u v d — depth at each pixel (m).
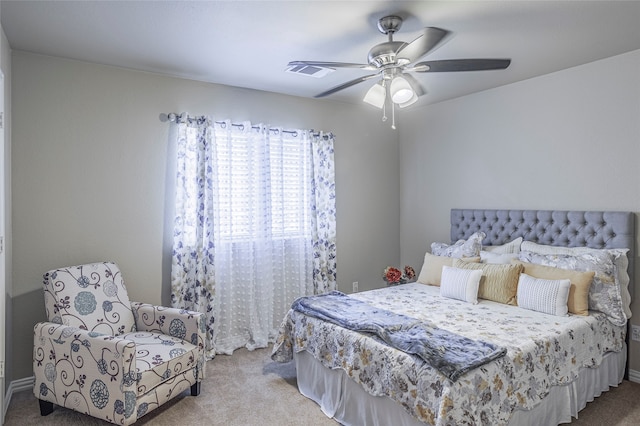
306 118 4.35
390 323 2.51
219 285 3.77
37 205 3.01
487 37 2.73
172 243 3.59
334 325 2.67
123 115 3.34
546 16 2.43
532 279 2.99
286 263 4.23
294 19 2.46
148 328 3.01
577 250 3.21
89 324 2.76
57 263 3.09
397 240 5.07
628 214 3.03
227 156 3.80
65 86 3.10
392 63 2.39
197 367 2.83
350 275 4.72
